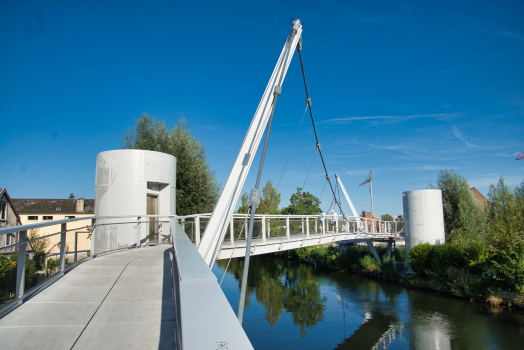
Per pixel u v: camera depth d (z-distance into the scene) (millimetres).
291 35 11008
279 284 26484
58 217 42781
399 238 33000
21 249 4184
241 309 5773
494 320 15016
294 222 17781
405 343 13328
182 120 20906
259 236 14750
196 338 1298
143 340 3123
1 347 2916
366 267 29172
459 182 32031
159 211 12086
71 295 4527
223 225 8750
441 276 20922
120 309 3982
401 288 22781
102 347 2957
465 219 29781
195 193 18453
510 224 17312
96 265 6488
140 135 20359
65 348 2924
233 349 1198
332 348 13398
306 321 16859
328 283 26281
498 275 17812
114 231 8945
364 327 15555
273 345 13805
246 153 9422
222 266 39781
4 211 27531
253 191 6688
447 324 14922
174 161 12766
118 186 11195
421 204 24578
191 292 1936
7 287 3955
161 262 6855
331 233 21125
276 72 10547
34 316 3727
